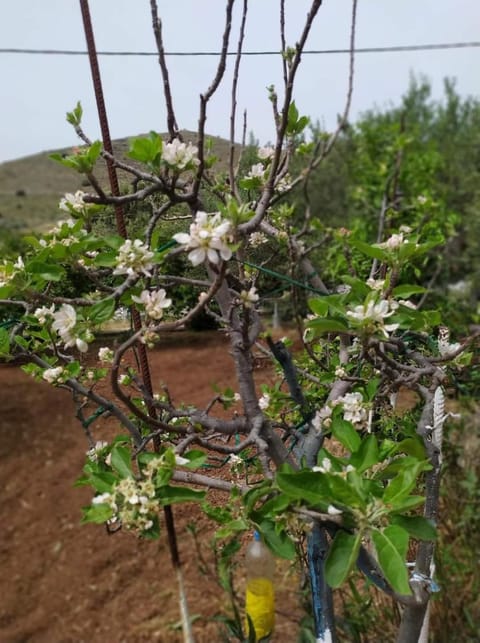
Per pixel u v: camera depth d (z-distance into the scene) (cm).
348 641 214
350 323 113
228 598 275
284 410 179
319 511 115
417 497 103
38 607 292
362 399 136
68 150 183
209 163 131
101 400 143
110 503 111
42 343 174
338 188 636
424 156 602
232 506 131
